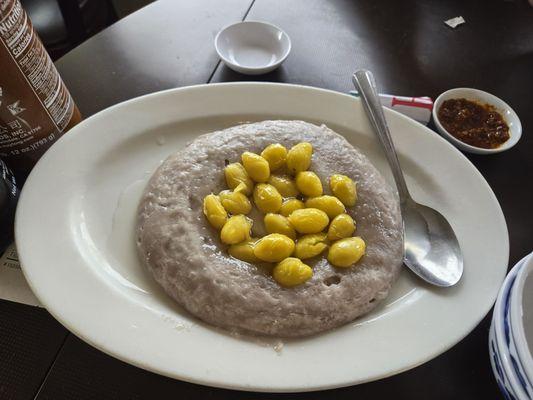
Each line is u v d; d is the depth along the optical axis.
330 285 0.62
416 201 0.77
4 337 0.60
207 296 0.59
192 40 1.00
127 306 0.59
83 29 1.20
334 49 1.03
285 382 0.53
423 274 0.67
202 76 0.94
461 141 0.84
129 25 1.01
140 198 0.73
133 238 0.70
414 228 0.72
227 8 1.08
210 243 0.64
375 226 0.68
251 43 1.01
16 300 0.63
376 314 0.63
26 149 0.67
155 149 0.80
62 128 0.71
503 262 0.67
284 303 0.59
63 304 0.57
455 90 0.90
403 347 0.58
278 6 1.11
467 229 0.72
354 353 0.57
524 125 0.91
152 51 0.97
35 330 0.61
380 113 0.82
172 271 0.62
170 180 0.70
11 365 0.58
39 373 0.58
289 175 0.72
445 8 1.14
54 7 1.22
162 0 1.08
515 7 1.16
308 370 0.54
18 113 0.61
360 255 0.63
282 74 0.96
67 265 0.61
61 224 0.65
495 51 1.06
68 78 0.90
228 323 0.59
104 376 0.58
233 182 0.69
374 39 1.06
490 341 0.58
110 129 0.76
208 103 0.82
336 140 0.77
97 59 0.94
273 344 0.58
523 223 0.77
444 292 0.65
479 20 1.12
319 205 0.67
